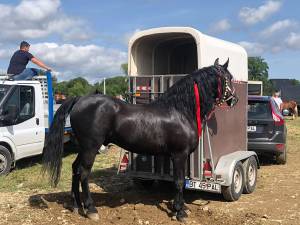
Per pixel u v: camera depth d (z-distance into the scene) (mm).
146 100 4262
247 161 4543
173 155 3730
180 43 4770
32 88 6035
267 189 4844
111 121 3590
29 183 4922
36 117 6047
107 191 4715
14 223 3559
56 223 3568
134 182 4754
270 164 6547
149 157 4273
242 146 4965
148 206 4066
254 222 3584
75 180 3826
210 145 4117
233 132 4680
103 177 5441
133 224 3582
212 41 4215
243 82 4891
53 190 4688
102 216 3766
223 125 4414
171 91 3775
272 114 6207
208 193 4621
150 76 4227
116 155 7324
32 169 5891
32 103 6023
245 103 5004
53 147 3604
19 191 4645
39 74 6516
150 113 3670
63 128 3627
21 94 5871
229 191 4145
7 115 5609
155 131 3641
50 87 6297
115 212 3887
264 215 3748
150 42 4555
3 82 5793
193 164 4051
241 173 4383
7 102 5664
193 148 3781
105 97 3625
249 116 6238
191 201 4285
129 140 3629
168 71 4898
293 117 18812
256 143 6164
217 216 3770
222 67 3920
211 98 3857
